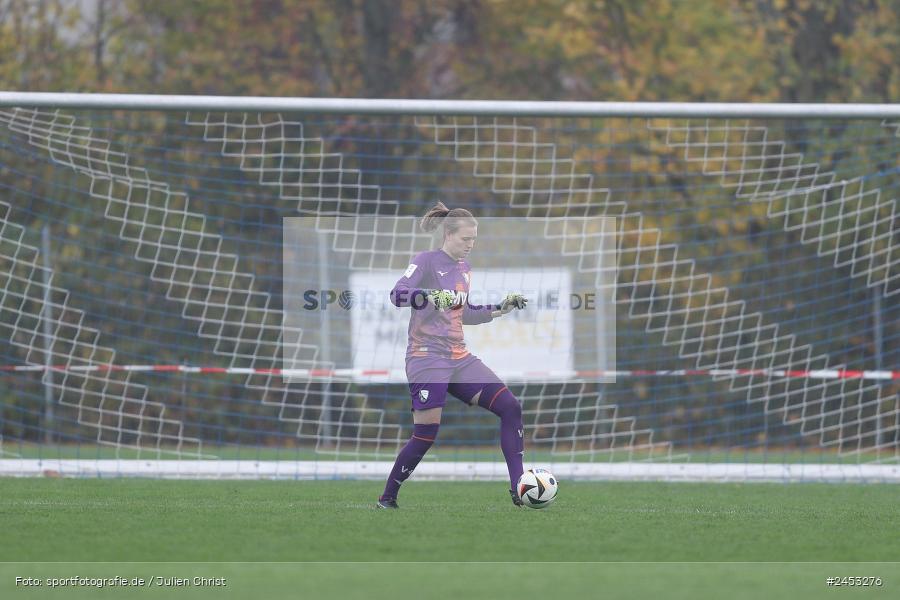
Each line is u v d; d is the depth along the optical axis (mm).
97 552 18312
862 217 50188
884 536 21094
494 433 50500
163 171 44406
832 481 36031
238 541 19453
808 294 51375
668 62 63469
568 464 36906
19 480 33531
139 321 48594
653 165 53125
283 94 64375
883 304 49875
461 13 66188
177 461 35844
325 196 53281
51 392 43875
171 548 18703
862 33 62344
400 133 54281
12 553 18203
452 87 66562
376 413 49656
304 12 64938
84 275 47875
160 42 65000
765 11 63875
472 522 22219
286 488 31859
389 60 65688
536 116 33875
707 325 51281
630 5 63625
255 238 50156
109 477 35094
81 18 64625
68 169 47094
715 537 20641
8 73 62781
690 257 51969
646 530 21500
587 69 65000
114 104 33469
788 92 62906
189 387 48719
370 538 19859
